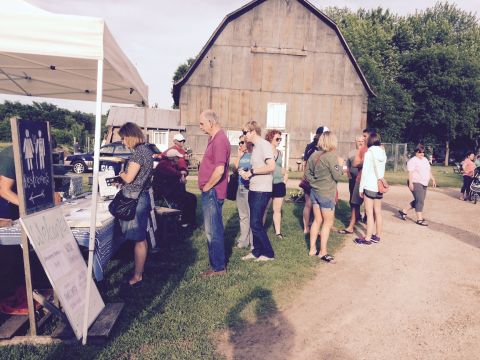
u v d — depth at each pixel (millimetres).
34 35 2785
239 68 21250
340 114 21859
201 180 4559
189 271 4730
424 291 4461
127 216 3932
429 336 3418
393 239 6879
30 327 3158
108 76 5297
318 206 5539
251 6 20875
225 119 21438
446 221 8820
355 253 5918
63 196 5125
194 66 20969
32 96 6934
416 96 35312
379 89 32031
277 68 21391
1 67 5117
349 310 3922
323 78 21594
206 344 3117
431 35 39219
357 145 7043
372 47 34562
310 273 4930
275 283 4500
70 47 2842
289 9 21062
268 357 3029
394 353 3135
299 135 21844
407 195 13797
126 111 29188
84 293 3268
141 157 3945
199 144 21531
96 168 3059
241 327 3477
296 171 21906
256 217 5137
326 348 3193
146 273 4625
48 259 2928
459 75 34062
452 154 43562
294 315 3770
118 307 3555
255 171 4945
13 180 3645
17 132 2760
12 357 2799
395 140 34406
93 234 3088
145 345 3072
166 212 5941
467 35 40969
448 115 33875
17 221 3660
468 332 3496
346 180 18516
